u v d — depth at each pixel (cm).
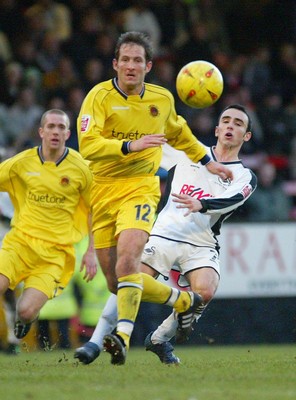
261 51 6500
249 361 2916
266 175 5088
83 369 2572
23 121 5350
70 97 5434
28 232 2917
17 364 2908
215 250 2873
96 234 2659
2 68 5503
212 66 2736
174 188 2955
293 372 2447
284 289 4766
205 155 2778
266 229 4759
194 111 5672
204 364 2766
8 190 2986
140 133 2581
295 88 6500
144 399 1923
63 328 4503
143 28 6212
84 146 2483
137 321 4572
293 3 7006
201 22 6700
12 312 4134
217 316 4703
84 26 6022
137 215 2536
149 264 2841
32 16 5966
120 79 2559
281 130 5916
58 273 2930
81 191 2978
